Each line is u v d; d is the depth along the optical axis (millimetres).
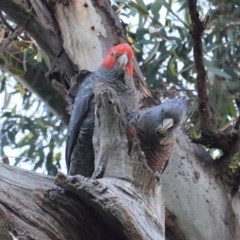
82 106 8562
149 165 8109
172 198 9211
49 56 10648
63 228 6852
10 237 6559
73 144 8609
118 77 9039
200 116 9312
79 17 10312
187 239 9164
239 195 9625
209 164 9523
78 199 6898
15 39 10961
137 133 7848
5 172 7070
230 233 9211
